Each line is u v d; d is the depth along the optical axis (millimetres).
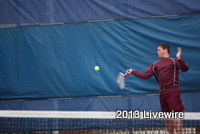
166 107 11766
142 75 11750
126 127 13734
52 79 14430
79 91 14258
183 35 13875
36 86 14477
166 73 11609
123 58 14086
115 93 14047
